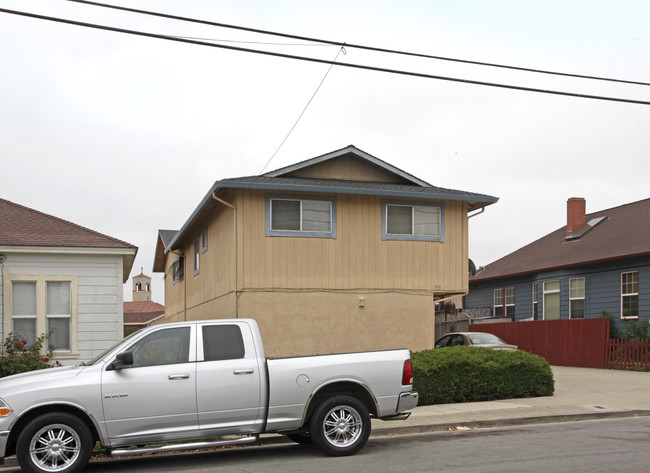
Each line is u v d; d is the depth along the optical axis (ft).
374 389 32.81
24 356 46.78
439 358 49.29
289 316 61.05
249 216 60.85
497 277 111.45
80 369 29.84
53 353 50.39
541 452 31.07
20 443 27.91
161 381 29.94
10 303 49.93
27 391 28.43
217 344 31.37
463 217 67.97
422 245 65.98
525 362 50.83
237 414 30.81
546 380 51.52
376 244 64.49
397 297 64.59
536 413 43.32
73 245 51.08
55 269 51.31
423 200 66.49
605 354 79.41
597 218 110.11
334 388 32.86
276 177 66.49
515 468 27.53
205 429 30.40
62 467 28.35
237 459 32.50
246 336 31.81
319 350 61.52
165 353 30.86
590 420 42.91
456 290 66.69
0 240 49.57
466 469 27.61
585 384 60.13
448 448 33.06
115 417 29.22
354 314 63.00
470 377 49.14
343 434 32.32
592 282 91.15
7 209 55.16
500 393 49.98
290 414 31.50
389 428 38.93
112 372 29.66
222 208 65.72
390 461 30.09
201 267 77.05
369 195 64.28
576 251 98.48
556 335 88.28
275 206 61.87
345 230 63.62
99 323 51.83
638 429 37.93
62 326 51.44
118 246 52.26
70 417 28.63
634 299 83.82
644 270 82.02
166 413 29.86
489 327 101.86
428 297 65.62
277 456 32.81
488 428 40.37
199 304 78.18
